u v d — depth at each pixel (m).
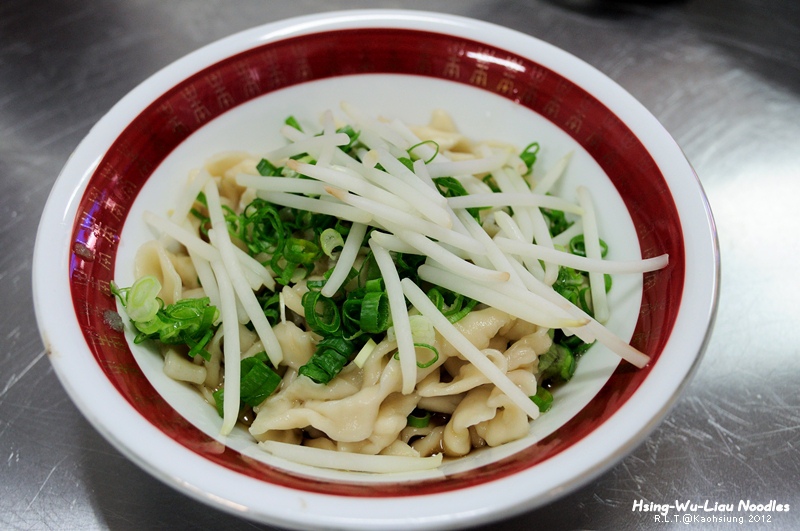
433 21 0.26
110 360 0.19
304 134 0.26
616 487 0.23
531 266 0.23
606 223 0.24
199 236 0.26
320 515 0.16
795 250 0.30
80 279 0.20
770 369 0.26
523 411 0.20
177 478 0.16
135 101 0.23
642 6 0.42
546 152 0.26
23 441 0.24
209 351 0.22
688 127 0.35
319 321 0.21
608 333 0.20
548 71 0.25
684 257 0.20
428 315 0.21
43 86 0.37
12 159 0.33
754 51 0.39
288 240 0.23
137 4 0.41
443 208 0.22
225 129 0.26
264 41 0.26
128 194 0.23
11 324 0.27
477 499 0.16
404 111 0.28
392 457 0.20
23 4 0.41
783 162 0.34
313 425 0.21
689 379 0.18
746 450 0.24
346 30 0.26
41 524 0.22
